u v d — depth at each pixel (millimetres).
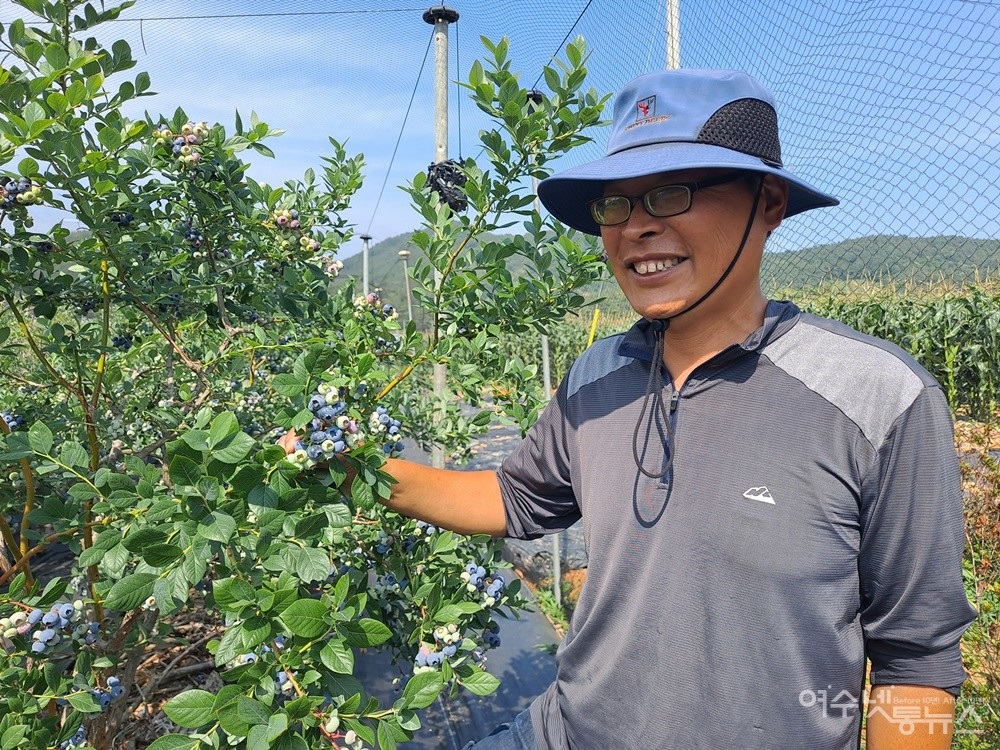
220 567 1223
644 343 1327
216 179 2129
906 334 5922
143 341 2535
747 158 1099
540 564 4387
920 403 1026
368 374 1642
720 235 1123
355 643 1206
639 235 1146
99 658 1673
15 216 1727
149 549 1063
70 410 2512
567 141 1830
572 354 9555
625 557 1214
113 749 2432
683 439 1177
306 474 1279
